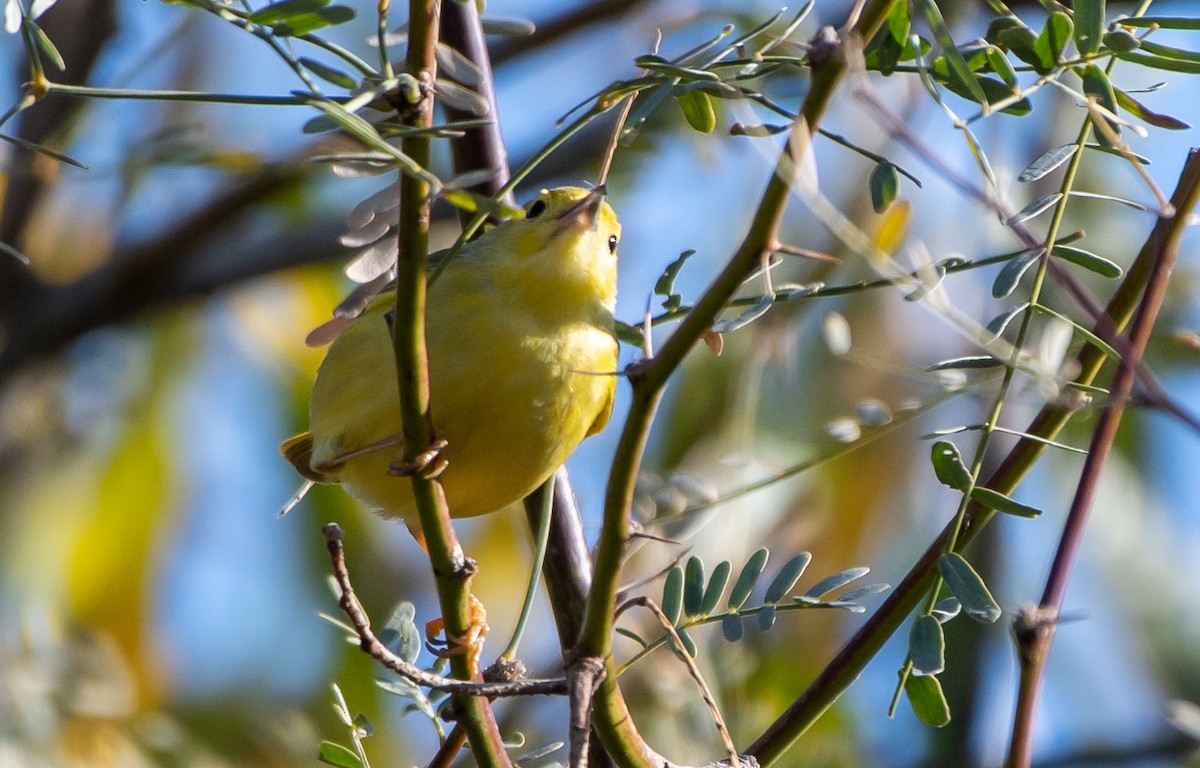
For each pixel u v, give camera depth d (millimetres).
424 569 15516
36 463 14969
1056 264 5684
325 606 15312
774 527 12008
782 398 11422
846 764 10906
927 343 12430
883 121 4922
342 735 13891
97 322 14312
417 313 5410
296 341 16000
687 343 4957
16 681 11453
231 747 14117
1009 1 10648
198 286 14375
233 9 5105
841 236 4820
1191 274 12477
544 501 7059
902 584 6531
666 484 8109
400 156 4680
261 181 13805
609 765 7477
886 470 12383
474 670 6922
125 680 12453
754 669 10195
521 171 5180
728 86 5703
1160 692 12711
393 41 5906
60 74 12734
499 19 6848
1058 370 6230
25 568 14648
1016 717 6137
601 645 5395
